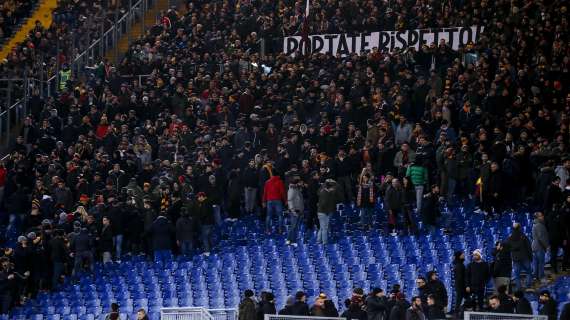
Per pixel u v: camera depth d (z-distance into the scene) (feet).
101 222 310.24
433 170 311.27
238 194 321.73
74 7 425.28
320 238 303.07
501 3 359.25
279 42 381.40
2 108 382.42
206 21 396.16
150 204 310.04
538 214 266.98
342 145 323.16
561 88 322.34
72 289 303.48
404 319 233.35
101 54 415.44
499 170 295.48
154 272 303.68
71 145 352.90
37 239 302.04
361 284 280.72
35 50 402.93
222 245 315.17
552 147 300.20
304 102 339.77
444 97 323.57
